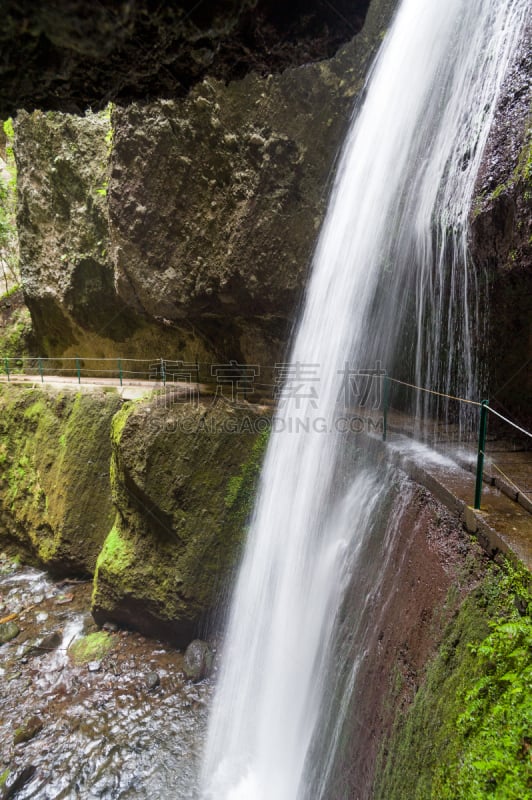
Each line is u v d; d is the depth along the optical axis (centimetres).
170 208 857
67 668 834
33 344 1731
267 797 611
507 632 275
